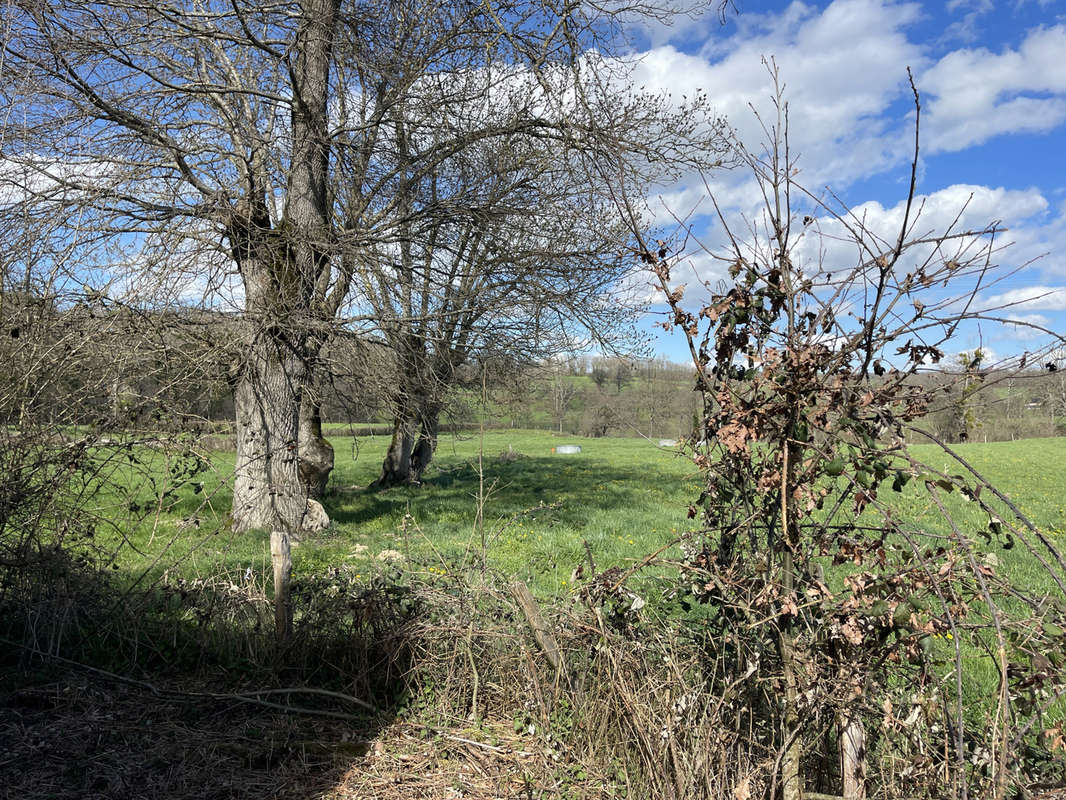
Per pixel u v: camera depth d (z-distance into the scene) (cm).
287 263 1038
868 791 293
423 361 1186
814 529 292
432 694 440
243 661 479
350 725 415
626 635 368
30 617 475
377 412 1221
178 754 371
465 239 1217
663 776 308
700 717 308
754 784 286
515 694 421
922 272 245
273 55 1005
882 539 272
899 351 262
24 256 553
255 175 1030
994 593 280
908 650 272
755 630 308
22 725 390
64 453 493
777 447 277
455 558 556
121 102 971
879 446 271
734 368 298
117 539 848
